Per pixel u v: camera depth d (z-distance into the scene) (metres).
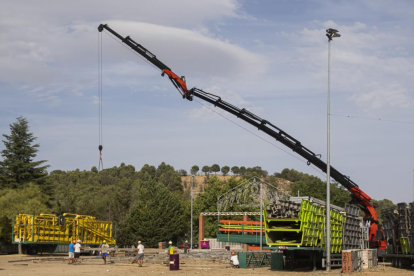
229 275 32.91
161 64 45.28
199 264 45.81
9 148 93.81
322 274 33.41
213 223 107.62
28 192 77.44
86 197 150.62
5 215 69.50
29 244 65.75
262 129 44.41
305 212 35.09
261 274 33.62
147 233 103.56
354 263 35.62
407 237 38.44
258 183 95.06
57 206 101.69
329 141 37.06
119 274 33.62
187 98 44.34
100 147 47.28
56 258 54.28
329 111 37.41
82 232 67.88
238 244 81.75
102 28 46.59
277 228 35.34
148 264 46.34
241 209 104.06
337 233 40.16
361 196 48.28
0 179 90.69
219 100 44.16
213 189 109.75
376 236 49.16
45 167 95.75
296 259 39.84
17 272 35.19
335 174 46.97
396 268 40.28
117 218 118.19
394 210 42.16
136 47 45.88
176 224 106.81
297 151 44.41
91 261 50.62
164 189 107.88
